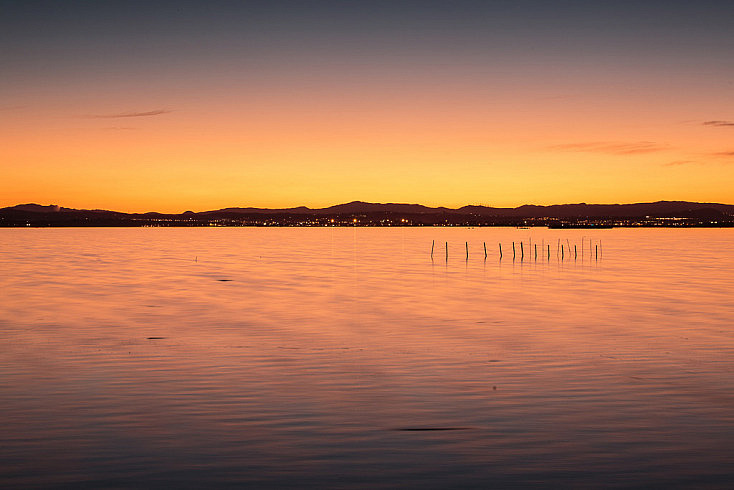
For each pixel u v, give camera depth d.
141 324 35.97
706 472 13.59
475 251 142.62
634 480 13.18
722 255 120.19
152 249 156.38
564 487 12.84
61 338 31.06
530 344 29.11
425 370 23.64
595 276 72.31
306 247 173.62
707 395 19.92
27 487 12.88
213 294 53.50
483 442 15.58
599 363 24.80
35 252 136.88
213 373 23.14
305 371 23.48
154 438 15.84
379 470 13.79
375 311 41.81
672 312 40.81
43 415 17.78
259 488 12.84
